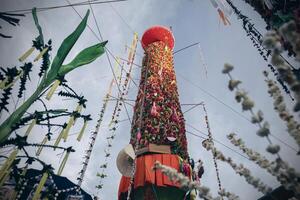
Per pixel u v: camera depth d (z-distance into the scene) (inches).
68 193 648.4
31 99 481.1
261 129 134.2
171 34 1075.9
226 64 142.2
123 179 690.8
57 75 498.6
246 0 509.7
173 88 855.1
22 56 477.7
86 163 665.6
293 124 140.3
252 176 148.8
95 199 729.0
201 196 143.3
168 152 671.8
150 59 949.2
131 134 751.7
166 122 734.5
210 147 163.0
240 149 159.0
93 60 570.3
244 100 136.8
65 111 489.1
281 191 350.6
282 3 437.7
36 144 441.1
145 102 790.5
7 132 427.8
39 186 404.2
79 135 486.0
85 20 585.0
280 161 133.0
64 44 553.9
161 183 606.5
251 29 488.4
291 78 121.7
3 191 455.8
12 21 498.6
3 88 431.8
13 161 394.3
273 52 122.6
